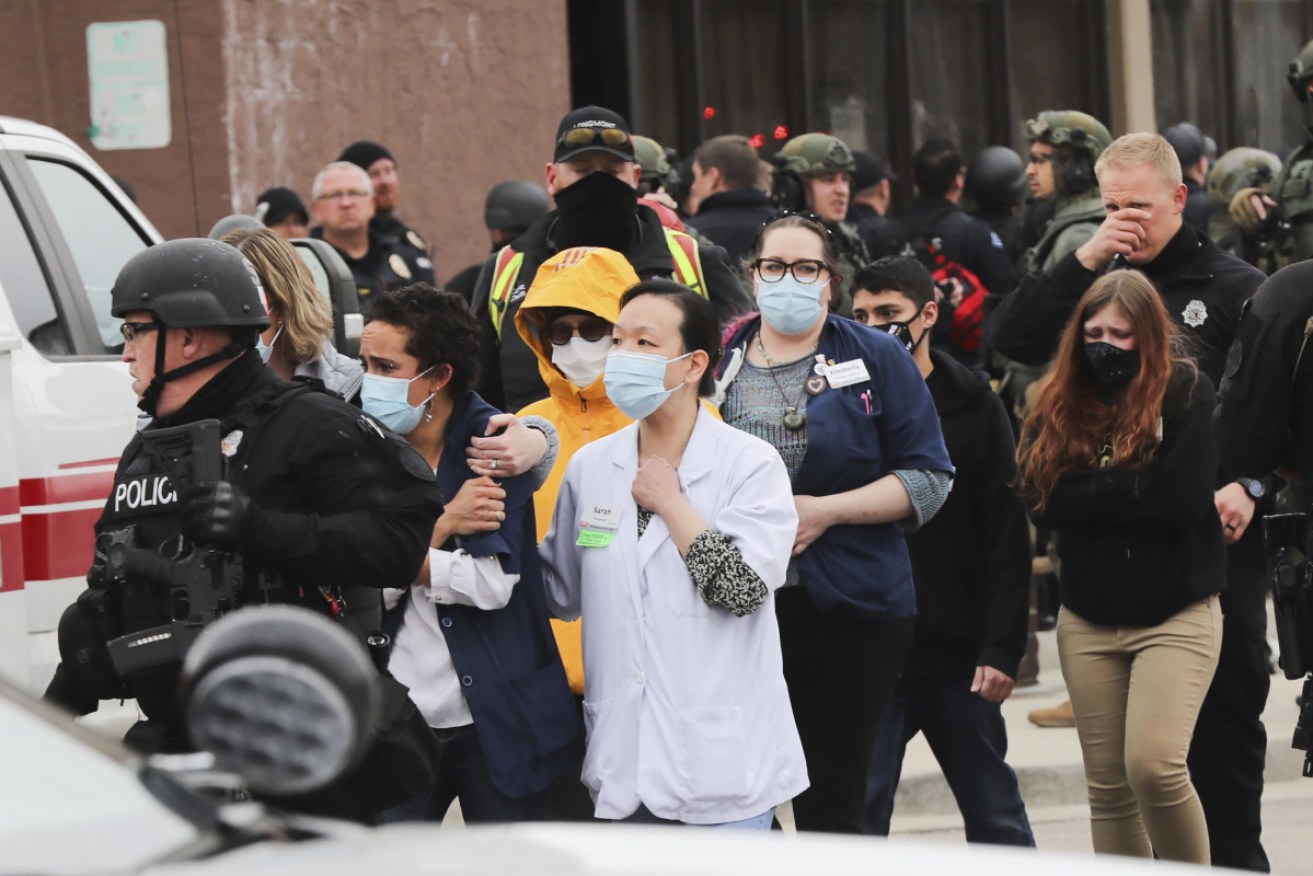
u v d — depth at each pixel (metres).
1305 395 12.18
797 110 29.81
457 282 21.31
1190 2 33.06
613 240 13.84
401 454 9.30
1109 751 12.66
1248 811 13.28
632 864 5.34
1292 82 18.08
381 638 9.39
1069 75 32.12
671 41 29.03
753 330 12.53
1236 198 19.86
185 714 5.49
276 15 23.86
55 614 12.74
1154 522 12.22
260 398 9.15
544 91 25.70
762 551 10.06
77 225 14.27
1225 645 13.20
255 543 8.76
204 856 5.26
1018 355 14.48
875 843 5.73
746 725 10.06
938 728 13.66
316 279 14.10
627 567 10.20
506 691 10.77
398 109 24.73
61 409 13.00
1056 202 20.53
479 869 5.21
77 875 5.07
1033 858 5.64
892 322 13.39
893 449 12.09
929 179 22.48
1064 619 12.79
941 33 31.00
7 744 5.70
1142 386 12.13
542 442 11.05
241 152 23.62
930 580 13.42
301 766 5.50
